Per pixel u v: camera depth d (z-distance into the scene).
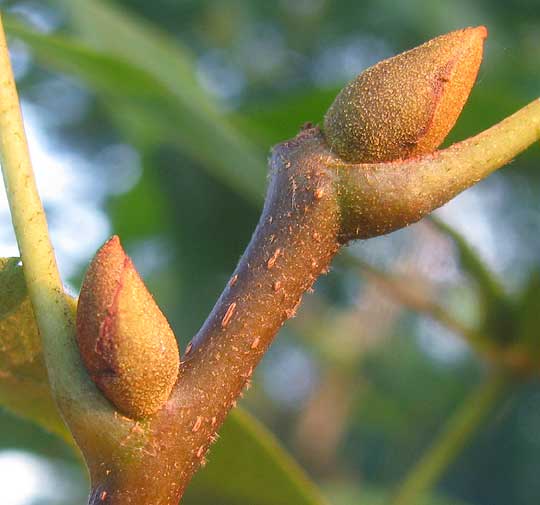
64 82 0.30
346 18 0.31
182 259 0.22
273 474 0.11
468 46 0.08
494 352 0.14
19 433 0.15
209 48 0.31
